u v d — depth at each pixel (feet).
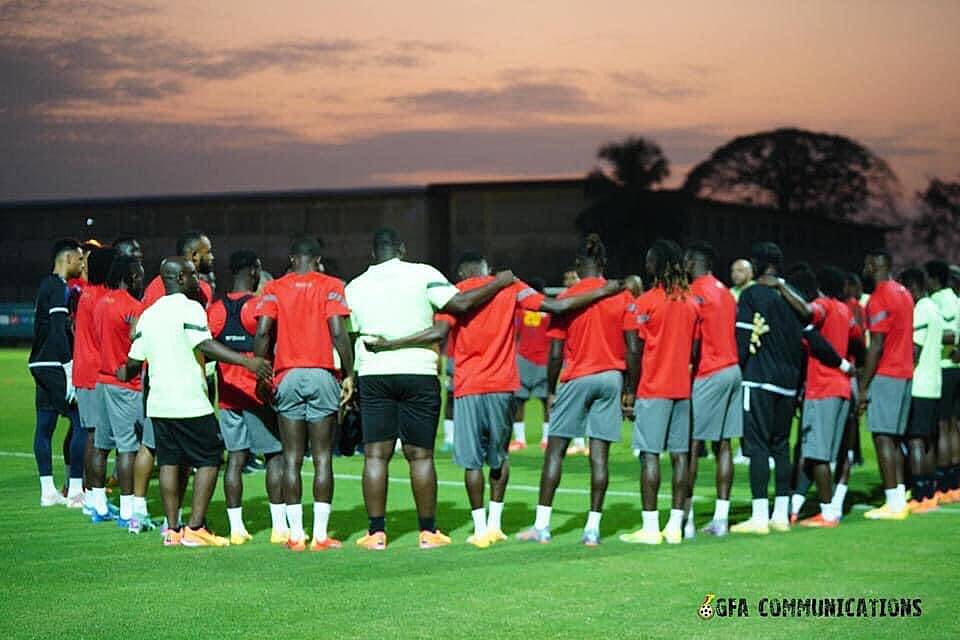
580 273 33.17
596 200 264.11
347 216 272.31
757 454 35.27
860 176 314.55
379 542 32.27
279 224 275.80
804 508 40.81
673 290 32.76
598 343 32.76
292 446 32.27
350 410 33.47
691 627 23.54
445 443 60.08
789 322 35.22
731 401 34.47
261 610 24.85
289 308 31.94
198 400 32.53
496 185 267.39
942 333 40.91
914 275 40.96
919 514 39.14
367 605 25.26
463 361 32.83
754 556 31.07
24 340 189.47
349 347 32.07
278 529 33.42
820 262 296.51
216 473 33.01
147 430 34.76
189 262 32.89
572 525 36.65
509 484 46.57
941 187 314.76
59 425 72.33
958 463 42.73
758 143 315.58
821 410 36.19
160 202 279.90
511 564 29.84
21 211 285.64
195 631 23.17
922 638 22.94
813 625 23.79
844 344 36.99
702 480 48.08
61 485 45.32
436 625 23.62
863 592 26.71
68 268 40.75
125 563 30.07
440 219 271.49
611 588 26.99
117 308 35.40
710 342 33.96
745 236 279.69
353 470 49.78
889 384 37.86
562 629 23.31
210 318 34.14
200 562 30.22
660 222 261.03
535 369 60.39
